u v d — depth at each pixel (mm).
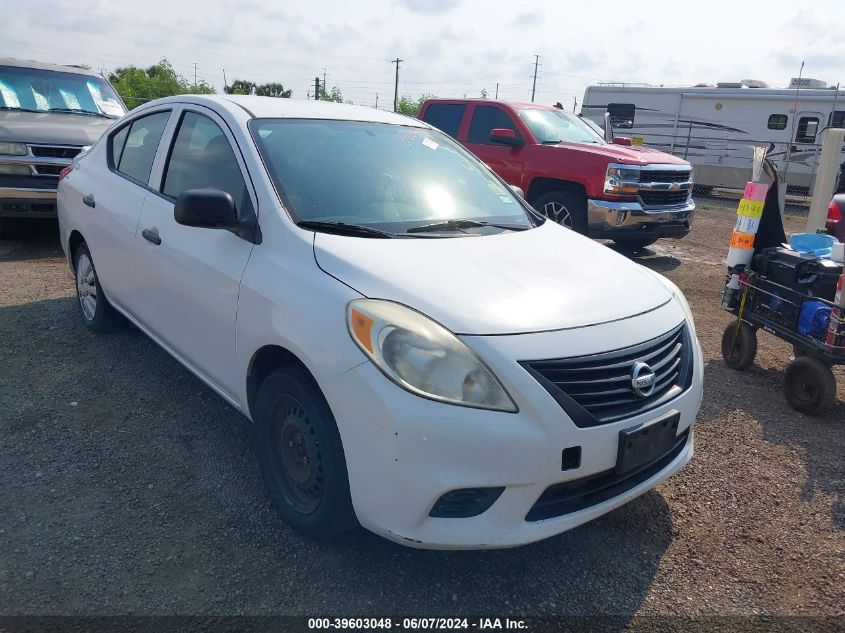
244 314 3006
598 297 2846
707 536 3154
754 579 2881
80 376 4383
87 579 2621
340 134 3729
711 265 9336
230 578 2678
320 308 2645
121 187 4340
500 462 2371
